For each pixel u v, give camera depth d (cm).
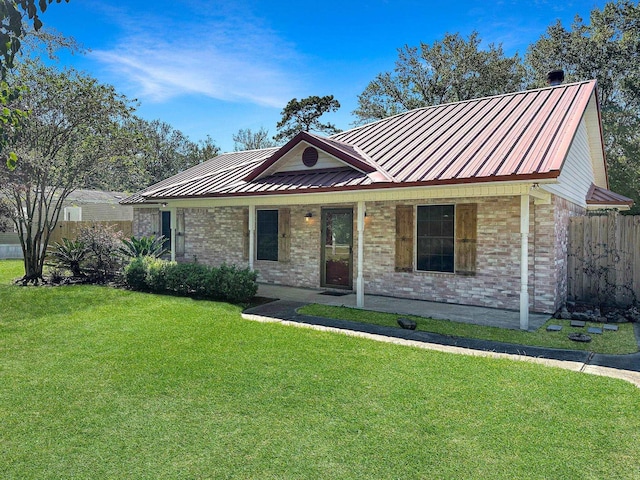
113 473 343
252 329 775
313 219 1323
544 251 937
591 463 354
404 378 536
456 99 3300
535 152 807
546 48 2947
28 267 1343
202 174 1742
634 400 468
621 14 2723
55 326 807
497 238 996
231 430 411
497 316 906
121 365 588
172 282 1138
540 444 382
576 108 998
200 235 1647
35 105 1189
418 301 1080
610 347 678
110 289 1205
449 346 681
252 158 1805
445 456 364
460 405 459
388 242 1157
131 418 436
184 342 695
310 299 1107
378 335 747
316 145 1122
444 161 903
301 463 356
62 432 408
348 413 444
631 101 2634
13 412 449
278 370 565
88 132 1338
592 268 1023
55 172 1308
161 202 1409
